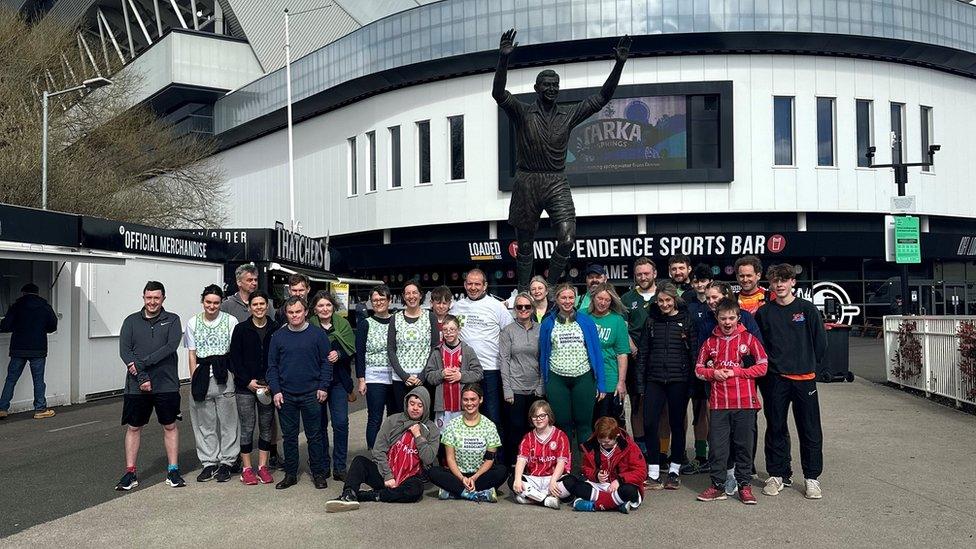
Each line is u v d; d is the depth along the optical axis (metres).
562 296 7.48
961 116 33.22
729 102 29.52
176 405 7.79
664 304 7.57
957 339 11.87
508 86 31.45
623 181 29.94
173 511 6.80
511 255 31.50
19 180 26.19
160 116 53.06
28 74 31.33
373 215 35.25
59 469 8.62
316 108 38.12
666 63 29.94
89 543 5.89
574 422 7.68
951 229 33.66
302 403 7.62
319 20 44.81
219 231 23.28
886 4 30.20
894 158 31.08
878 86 30.94
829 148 30.59
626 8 29.69
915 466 8.13
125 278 16.03
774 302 7.22
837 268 31.78
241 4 48.00
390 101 34.41
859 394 13.48
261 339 7.96
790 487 7.43
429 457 7.15
